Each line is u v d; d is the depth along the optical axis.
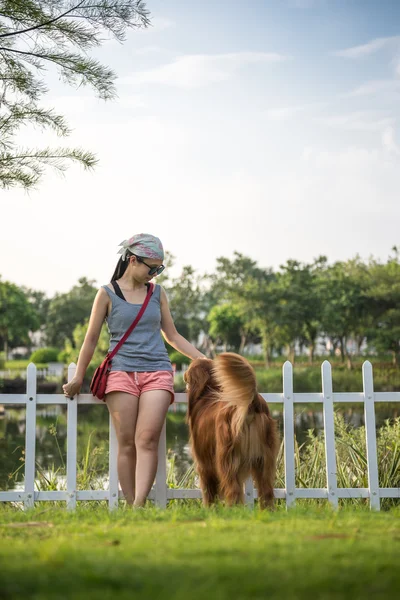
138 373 5.23
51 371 54.81
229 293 55.16
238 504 4.69
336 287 50.59
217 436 4.79
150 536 3.30
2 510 5.15
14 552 2.89
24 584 2.33
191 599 2.15
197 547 2.94
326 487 6.20
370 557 2.76
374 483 5.73
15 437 16.77
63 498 5.53
